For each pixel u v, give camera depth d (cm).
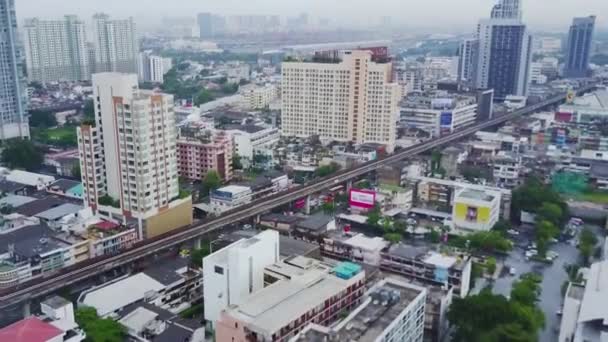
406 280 18350
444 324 16038
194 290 18562
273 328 12875
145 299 16838
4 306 15800
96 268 18300
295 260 17275
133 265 19775
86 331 14175
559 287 19325
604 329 13600
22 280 18225
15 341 11956
